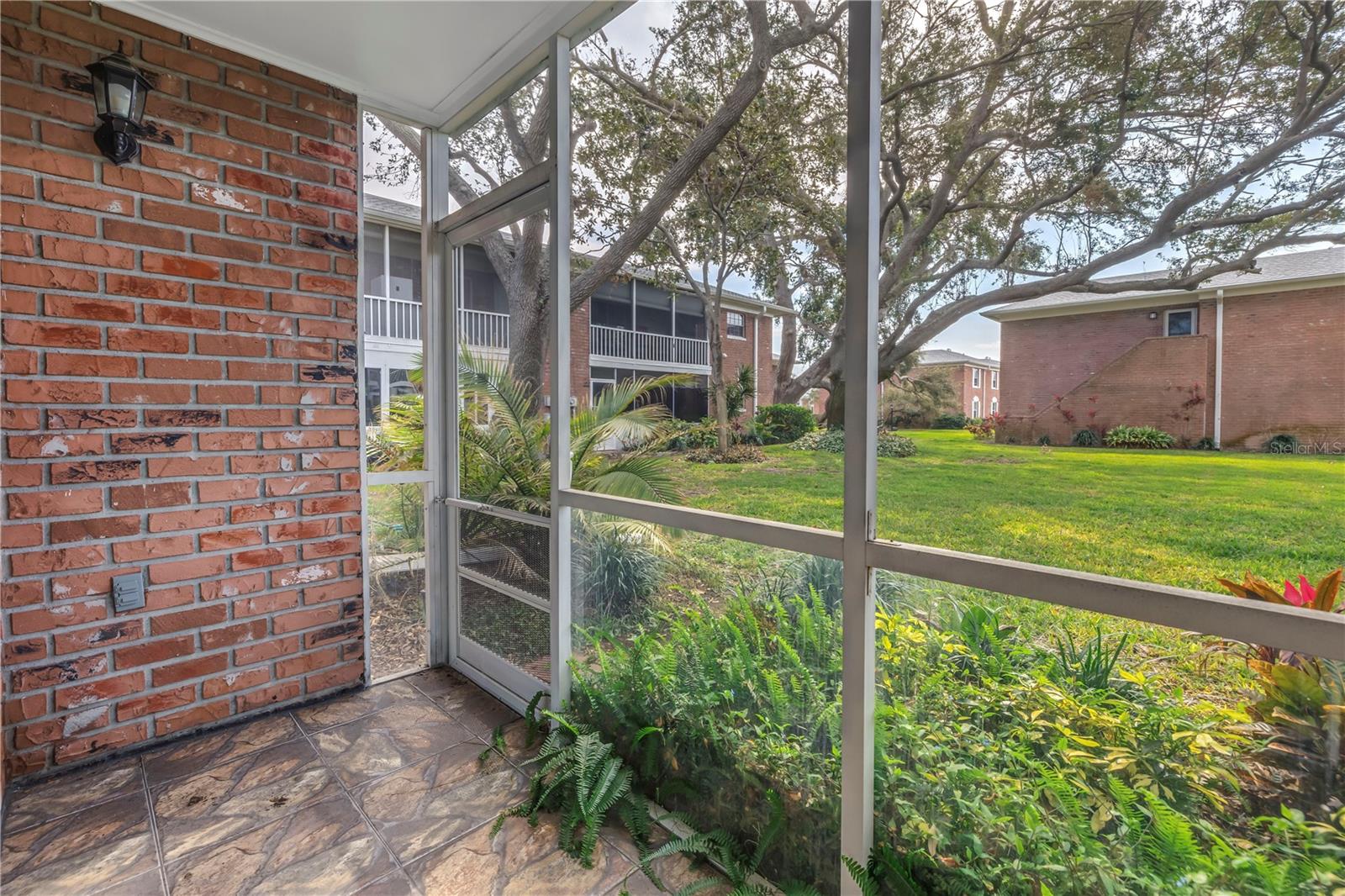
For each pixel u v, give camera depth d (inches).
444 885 60.2
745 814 62.6
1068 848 44.0
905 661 54.3
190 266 84.0
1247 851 38.5
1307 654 33.7
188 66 83.4
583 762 70.4
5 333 71.5
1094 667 45.9
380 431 106.8
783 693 61.1
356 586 101.6
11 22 71.5
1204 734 41.1
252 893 58.7
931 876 49.9
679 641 71.9
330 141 96.5
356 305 100.1
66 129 74.8
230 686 89.4
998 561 45.4
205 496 86.3
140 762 79.7
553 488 86.0
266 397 91.3
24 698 73.9
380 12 79.5
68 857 62.7
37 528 74.2
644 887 60.3
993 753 49.1
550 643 88.4
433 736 87.8
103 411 78.1
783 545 59.3
